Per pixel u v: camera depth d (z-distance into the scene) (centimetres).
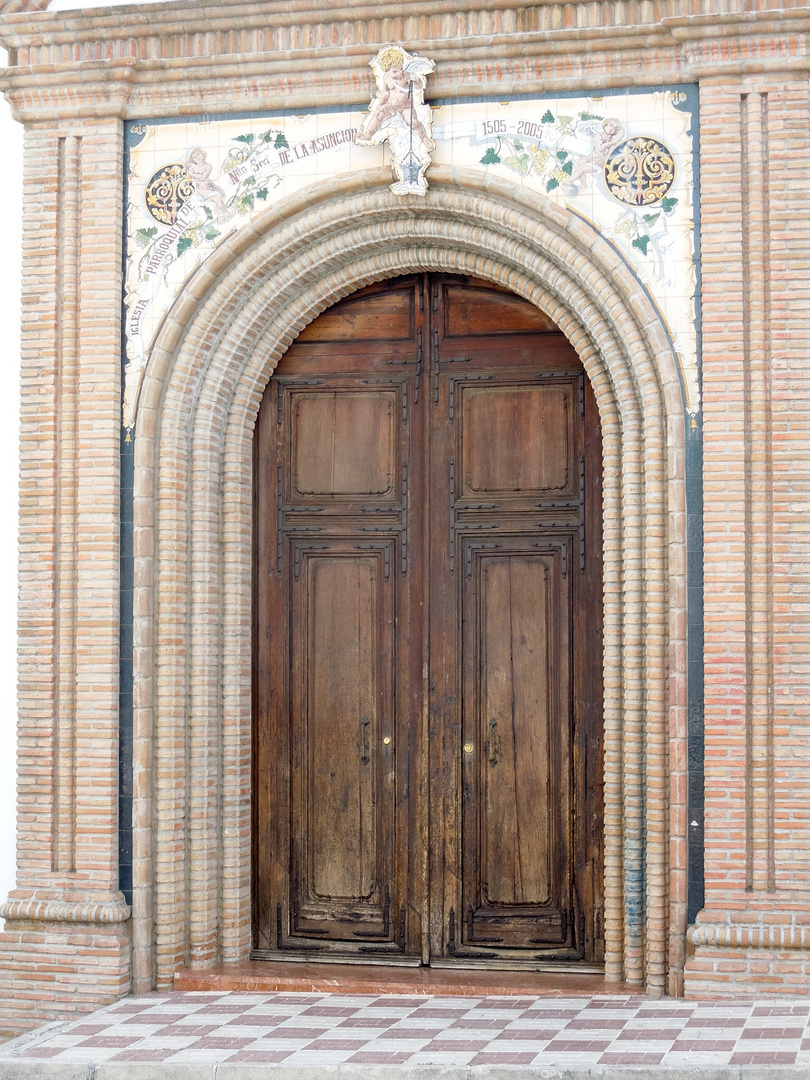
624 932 788
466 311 869
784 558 754
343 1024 728
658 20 776
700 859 758
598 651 838
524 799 845
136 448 836
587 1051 656
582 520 844
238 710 859
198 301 839
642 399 780
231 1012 761
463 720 855
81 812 827
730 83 768
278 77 823
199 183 838
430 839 855
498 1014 737
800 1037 660
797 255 759
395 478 874
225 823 853
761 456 759
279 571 885
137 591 832
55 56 852
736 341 761
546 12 790
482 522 859
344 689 875
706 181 769
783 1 757
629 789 779
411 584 869
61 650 838
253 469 888
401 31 808
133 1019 752
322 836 872
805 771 747
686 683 762
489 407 863
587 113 790
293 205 820
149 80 841
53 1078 670
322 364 886
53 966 819
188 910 840
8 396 873
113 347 838
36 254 853
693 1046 655
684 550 764
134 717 828
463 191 805
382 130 804
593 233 783
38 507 845
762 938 734
